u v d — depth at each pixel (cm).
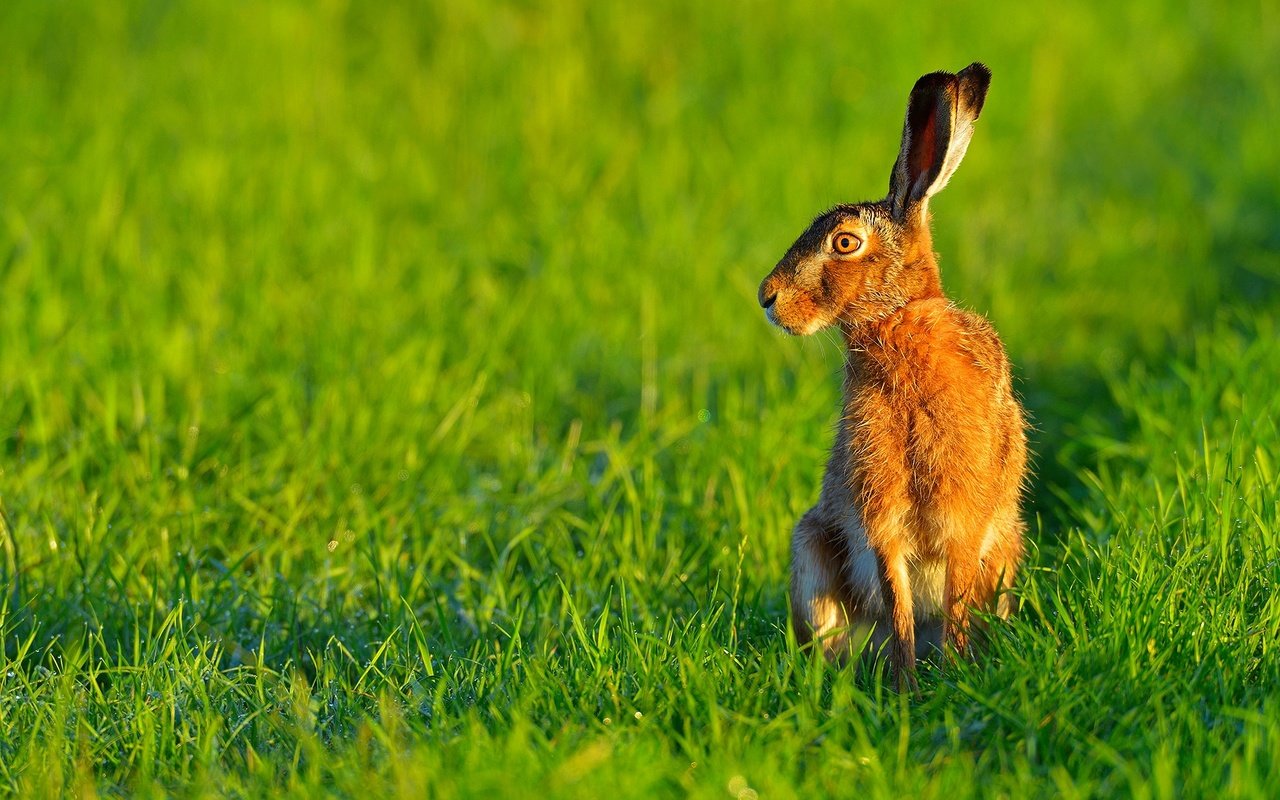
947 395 1213
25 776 1050
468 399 1764
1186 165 2728
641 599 1363
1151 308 2228
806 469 1658
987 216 2492
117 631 1336
